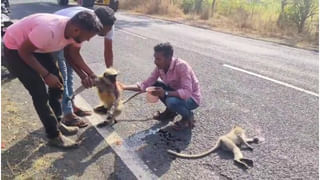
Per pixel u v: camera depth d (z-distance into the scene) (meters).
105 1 19.52
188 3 20.06
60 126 4.06
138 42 10.15
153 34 11.87
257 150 3.99
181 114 4.29
